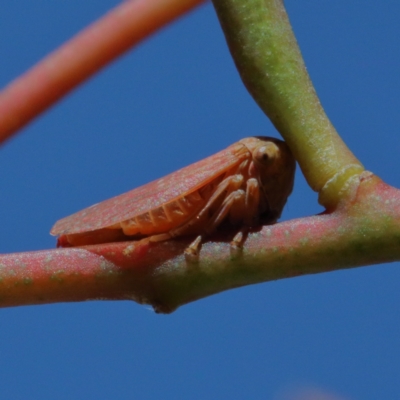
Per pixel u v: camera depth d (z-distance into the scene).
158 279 0.12
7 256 0.12
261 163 0.13
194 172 0.12
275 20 0.12
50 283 0.12
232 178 0.12
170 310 0.12
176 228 0.12
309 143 0.12
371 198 0.11
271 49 0.12
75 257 0.12
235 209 0.12
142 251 0.12
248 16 0.12
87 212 0.13
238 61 0.12
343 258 0.11
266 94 0.12
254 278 0.12
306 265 0.12
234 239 0.12
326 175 0.12
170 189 0.12
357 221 0.11
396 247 0.11
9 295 0.12
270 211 0.13
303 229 0.12
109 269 0.12
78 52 0.12
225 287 0.12
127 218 0.12
